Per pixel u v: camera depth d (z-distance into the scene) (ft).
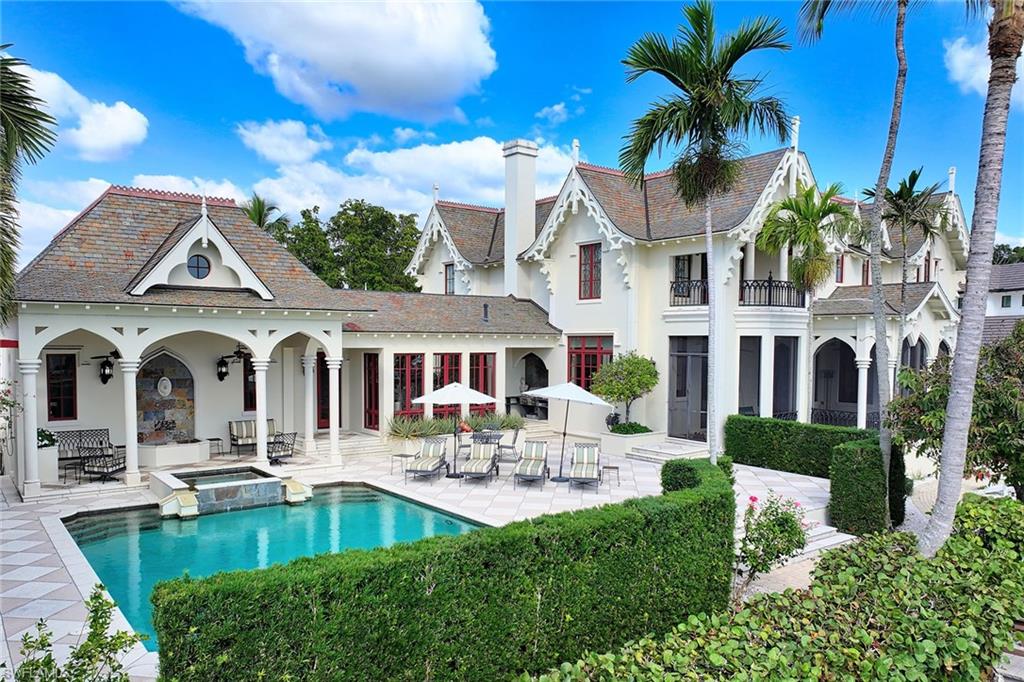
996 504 35.04
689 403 88.12
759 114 54.54
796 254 79.15
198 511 51.55
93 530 47.83
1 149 33.96
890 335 80.28
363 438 79.97
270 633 19.54
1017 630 26.14
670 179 89.04
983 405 41.19
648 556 29.50
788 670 18.04
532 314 94.58
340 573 20.86
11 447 61.36
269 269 68.39
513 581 24.91
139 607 34.01
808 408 81.30
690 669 18.39
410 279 132.36
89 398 66.59
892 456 50.24
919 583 23.31
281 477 61.77
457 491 58.18
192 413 73.15
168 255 58.44
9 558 39.60
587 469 60.03
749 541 35.19
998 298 151.02
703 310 76.02
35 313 52.95
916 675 17.93
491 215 118.62
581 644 27.04
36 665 17.88
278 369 79.30
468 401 65.10
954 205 105.29
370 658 21.42
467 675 23.66
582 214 88.58
